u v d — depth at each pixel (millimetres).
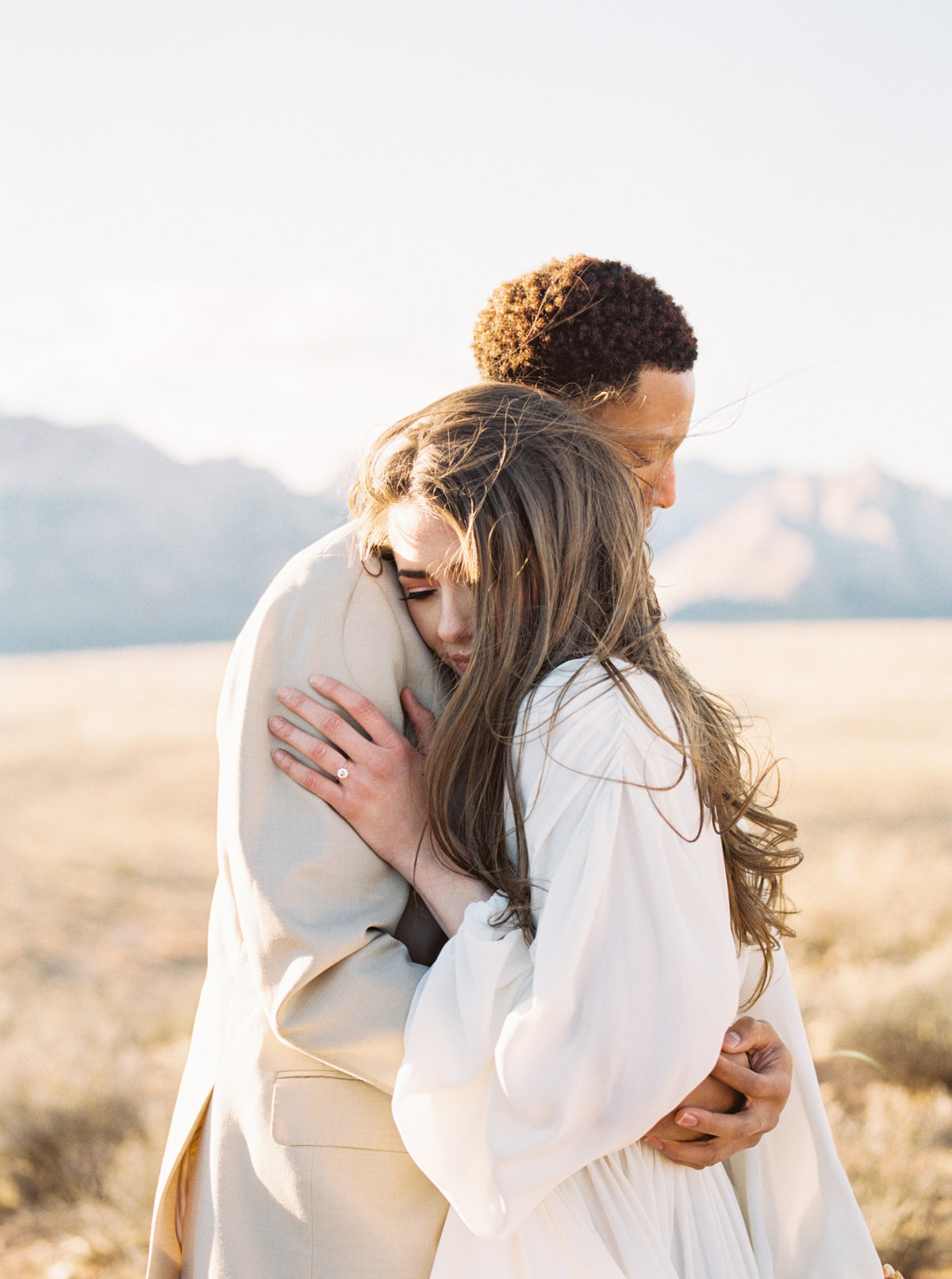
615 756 1272
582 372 1612
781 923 1568
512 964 1268
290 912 1333
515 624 1351
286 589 1466
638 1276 1304
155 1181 4129
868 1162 4070
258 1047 1416
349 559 1474
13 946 8469
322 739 1404
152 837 13648
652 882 1244
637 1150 1382
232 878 1411
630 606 1406
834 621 93562
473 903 1337
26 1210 4070
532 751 1313
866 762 16922
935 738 20016
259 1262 1354
